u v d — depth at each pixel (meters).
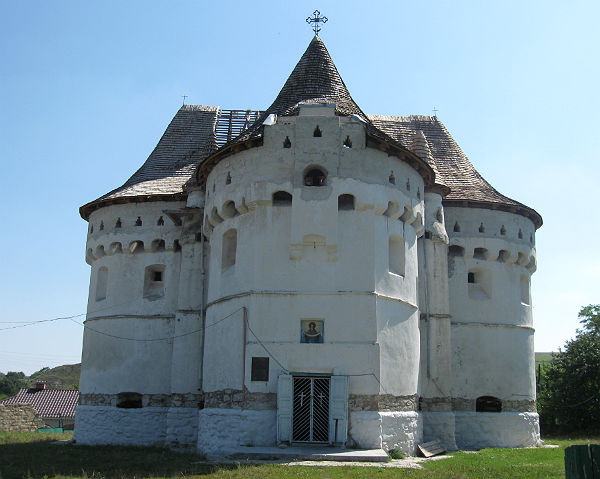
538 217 35.84
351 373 23.41
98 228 34.94
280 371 23.47
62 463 22.17
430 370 29.25
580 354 46.53
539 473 19.78
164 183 35.22
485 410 32.03
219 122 40.59
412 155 26.89
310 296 24.16
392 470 19.27
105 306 33.62
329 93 29.98
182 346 29.97
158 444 30.91
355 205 24.98
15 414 45.22
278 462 20.45
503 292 33.28
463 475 19.00
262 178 25.22
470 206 33.56
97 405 32.44
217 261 27.05
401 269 26.47
